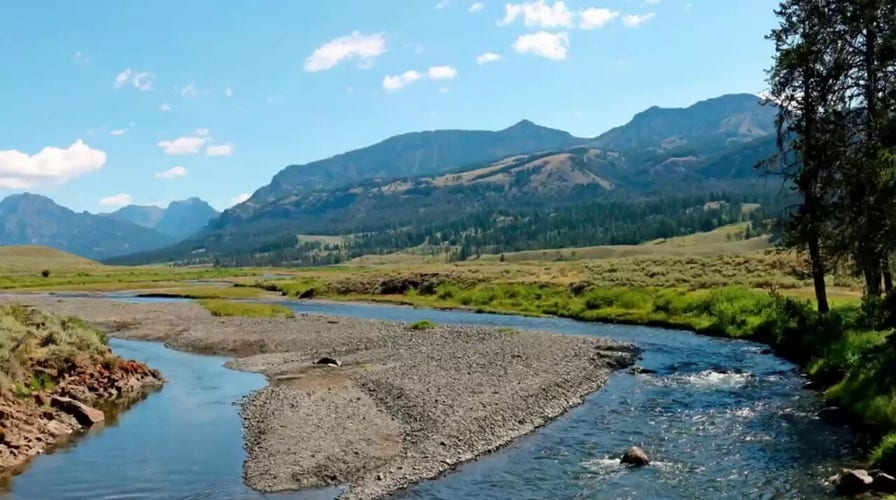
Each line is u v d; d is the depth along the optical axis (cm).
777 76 3791
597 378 3173
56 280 14188
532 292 7481
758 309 4688
